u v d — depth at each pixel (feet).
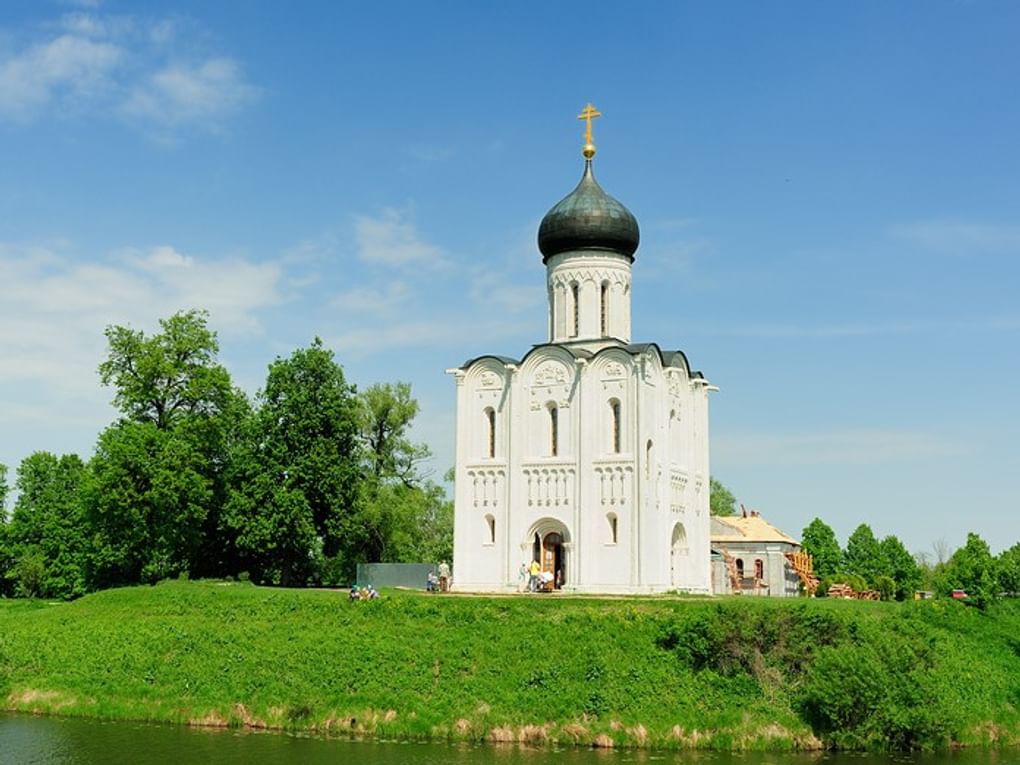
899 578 437.58
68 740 171.42
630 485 239.91
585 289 261.44
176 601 233.35
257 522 277.85
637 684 176.96
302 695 185.88
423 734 173.17
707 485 276.00
